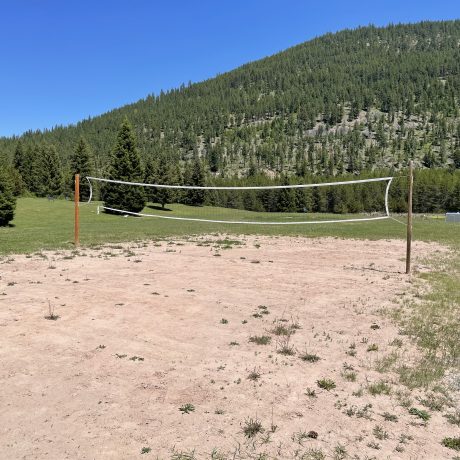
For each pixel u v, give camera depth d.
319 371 5.56
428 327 7.61
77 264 13.57
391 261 16.14
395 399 4.81
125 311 8.18
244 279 11.85
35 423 4.11
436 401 4.79
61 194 82.00
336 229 32.28
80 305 8.51
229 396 4.77
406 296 10.18
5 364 5.52
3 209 37.34
